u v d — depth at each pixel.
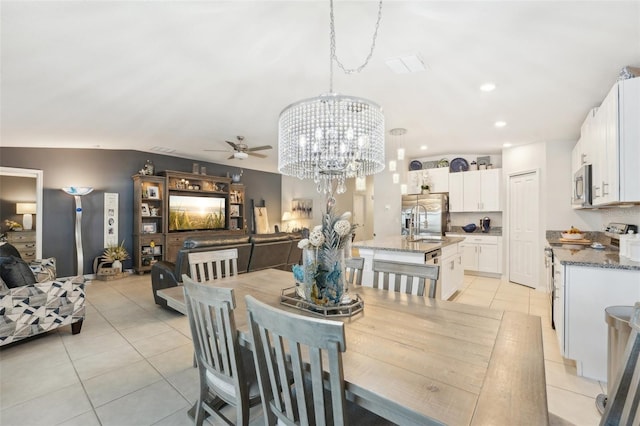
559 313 2.64
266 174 9.21
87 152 5.82
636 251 2.41
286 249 4.86
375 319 1.54
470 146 5.44
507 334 1.35
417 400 0.89
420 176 6.43
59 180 5.52
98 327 3.33
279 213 9.54
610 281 2.30
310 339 0.97
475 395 0.91
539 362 1.10
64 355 2.68
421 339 1.30
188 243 3.82
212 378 1.61
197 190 7.16
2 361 2.57
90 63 2.39
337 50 2.25
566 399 2.09
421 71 2.57
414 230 6.07
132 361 2.58
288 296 1.90
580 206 3.75
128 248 6.27
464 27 1.93
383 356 1.15
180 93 3.09
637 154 2.16
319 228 1.69
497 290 4.85
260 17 1.86
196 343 1.67
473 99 3.15
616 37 1.97
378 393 0.92
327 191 3.00
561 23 1.86
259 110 3.65
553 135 4.52
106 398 2.07
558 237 4.71
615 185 2.28
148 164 6.42
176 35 2.05
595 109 3.04
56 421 1.85
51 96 2.97
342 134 2.43
